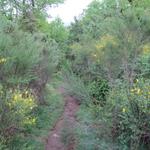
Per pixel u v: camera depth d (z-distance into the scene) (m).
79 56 11.54
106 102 9.48
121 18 9.90
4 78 9.06
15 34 10.40
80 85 9.80
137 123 8.71
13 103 9.16
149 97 8.80
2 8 29.34
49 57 15.56
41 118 14.31
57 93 18.06
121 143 9.02
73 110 15.69
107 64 9.71
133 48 9.65
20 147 10.09
